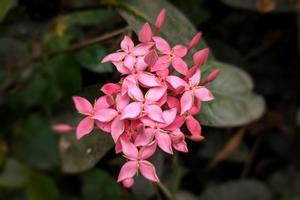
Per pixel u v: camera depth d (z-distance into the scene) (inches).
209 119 15.4
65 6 17.9
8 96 19.8
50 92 19.4
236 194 20.5
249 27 21.5
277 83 21.7
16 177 20.5
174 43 15.5
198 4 20.5
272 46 21.6
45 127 20.7
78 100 13.8
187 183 21.7
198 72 13.8
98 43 17.3
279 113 21.5
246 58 21.5
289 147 21.3
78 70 18.4
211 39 21.2
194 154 21.0
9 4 16.7
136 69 13.8
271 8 19.2
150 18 15.8
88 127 13.8
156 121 13.4
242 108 16.4
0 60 19.3
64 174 21.0
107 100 13.6
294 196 20.6
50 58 18.6
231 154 21.1
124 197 20.0
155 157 14.4
